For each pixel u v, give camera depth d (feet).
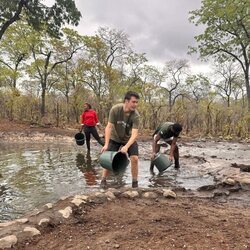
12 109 92.99
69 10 89.20
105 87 118.32
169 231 13.09
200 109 97.19
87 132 43.80
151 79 136.67
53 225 13.88
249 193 21.15
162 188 21.26
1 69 99.14
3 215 17.57
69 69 116.98
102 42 115.03
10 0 81.61
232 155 42.19
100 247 11.85
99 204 16.46
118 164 21.57
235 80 136.56
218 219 14.75
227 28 105.81
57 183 24.53
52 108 115.24
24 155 40.24
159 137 29.01
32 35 103.96
